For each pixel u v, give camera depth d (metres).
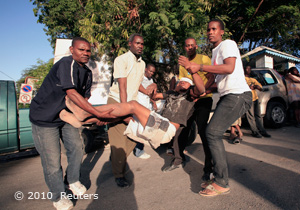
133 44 2.46
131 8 5.91
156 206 1.94
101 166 3.33
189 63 1.91
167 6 5.56
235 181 2.34
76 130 2.22
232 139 4.35
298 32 11.32
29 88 10.66
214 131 1.94
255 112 4.61
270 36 11.76
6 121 4.15
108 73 7.23
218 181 2.01
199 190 2.21
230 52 1.84
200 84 2.04
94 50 6.94
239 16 10.76
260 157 3.13
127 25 6.29
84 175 2.95
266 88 5.48
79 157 2.22
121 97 2.34
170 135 1.83
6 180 2.96
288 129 5.31
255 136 4.59
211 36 2.13
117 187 2.45
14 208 2.10
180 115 2.31
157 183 2.47
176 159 2.85
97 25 5.87
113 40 6.36
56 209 2.04
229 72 1.82
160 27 5.39
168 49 7.03
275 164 2.78
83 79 2.16
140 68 2.64
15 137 4.23
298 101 5.55
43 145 1.90
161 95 2.72
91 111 1.71
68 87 1.73
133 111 1.78
